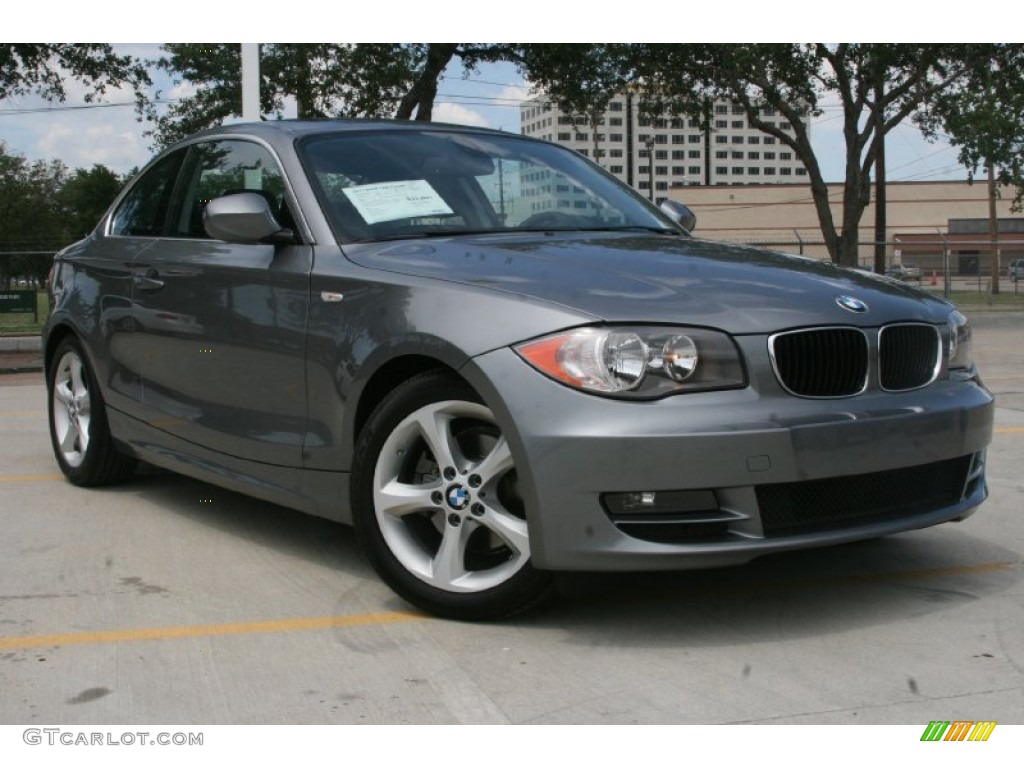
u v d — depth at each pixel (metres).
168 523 4.69
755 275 3.49
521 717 2.71
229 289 4.16
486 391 3.13
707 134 30.31
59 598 3.68
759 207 72.25
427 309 3.35
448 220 4.09
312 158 4.21
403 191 4.15
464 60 25.42
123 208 5.35
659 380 3.04
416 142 4.50
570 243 3.82
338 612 3.51
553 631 3.30
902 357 3.43
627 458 2.97
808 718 2.69
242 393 4.11
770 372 3.13
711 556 3.02
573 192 4.59
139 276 4.76
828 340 3.24
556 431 3.02
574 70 25.66
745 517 3.05
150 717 2.73
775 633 3.28
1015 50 27.48
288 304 3.87
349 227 3.93
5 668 3.05
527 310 3.16
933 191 76.12
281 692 2.88
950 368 3.63
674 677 2.95
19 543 4.38
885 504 3.33
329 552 4.21
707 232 72.44
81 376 5.40
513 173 4.53
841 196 72.38
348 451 3.64
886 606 3.53
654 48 26.67
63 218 60.62
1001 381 10.51
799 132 28.48
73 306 5.30
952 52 27.83
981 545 4.29
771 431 3.03
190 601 3.64
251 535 4.48
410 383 3.37
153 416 4.69
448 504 3.32
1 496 5.23
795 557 4.09
